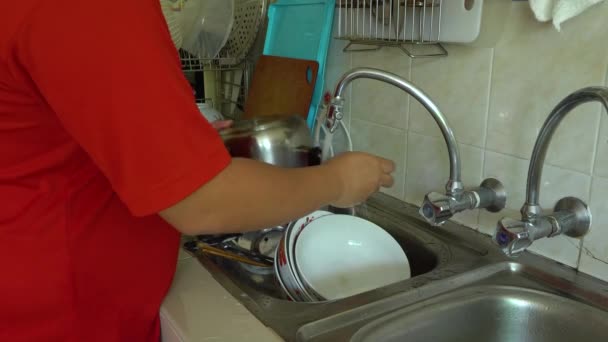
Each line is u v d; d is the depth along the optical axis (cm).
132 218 72
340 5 124
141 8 49
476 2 89
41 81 48
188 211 52
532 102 86
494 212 95
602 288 80
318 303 79
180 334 71
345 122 133
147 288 77
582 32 77
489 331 83
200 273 89
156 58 48
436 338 79
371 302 79
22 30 46
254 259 107
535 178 77
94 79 46
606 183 78
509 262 90
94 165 66
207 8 154
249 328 72
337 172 69
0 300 64
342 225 108
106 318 72
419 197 114
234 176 54
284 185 60
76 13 46
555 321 79
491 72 93
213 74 180
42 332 68
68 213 66
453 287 85
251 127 106
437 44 102
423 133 110
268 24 151
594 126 79
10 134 57
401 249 102
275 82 142
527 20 85
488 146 96
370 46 119
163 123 48
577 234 82
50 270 66
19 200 63
